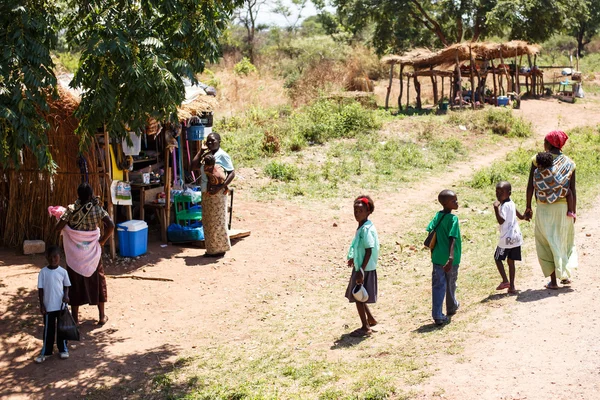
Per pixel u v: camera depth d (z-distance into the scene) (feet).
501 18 108.88
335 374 20.27
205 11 27.89
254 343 25.09
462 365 18.75
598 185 47.34
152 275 33.47
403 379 18.53
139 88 25.61
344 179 53.62
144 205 38.52
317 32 196.65
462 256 33.19
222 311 29.14
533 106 96.07
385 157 61.05
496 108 88.28
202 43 27.99
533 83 106.83
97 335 26.63
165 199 38.55
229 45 155.63
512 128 77.20
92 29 25.67
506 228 24.64
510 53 98.94
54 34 27.25
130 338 26.35
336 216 44.19
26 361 24.03
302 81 103.91
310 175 53.67
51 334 24.00
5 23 25.52
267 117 76.95
